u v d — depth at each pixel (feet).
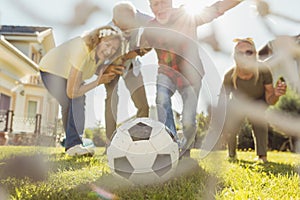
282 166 6.37
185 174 4.38
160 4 5.79
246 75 8.16
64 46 6.81
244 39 8.19
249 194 3.56
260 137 7.93
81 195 3.45
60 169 4.79
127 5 5.69
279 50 6.72
